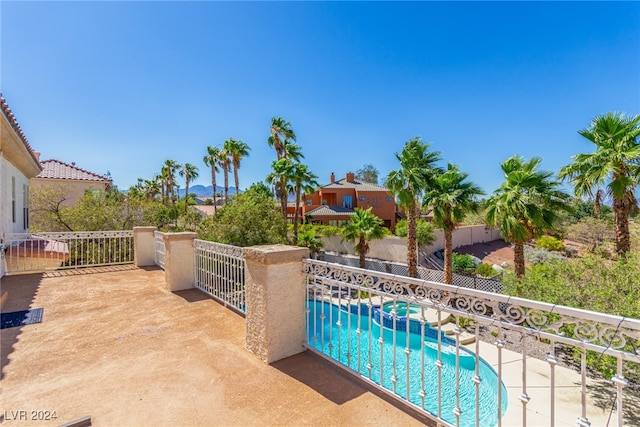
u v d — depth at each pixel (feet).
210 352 11.07
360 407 7.91
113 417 7.37
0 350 11.02
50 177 59.93
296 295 11.07
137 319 14.42
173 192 136.15
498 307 6.11
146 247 28.22
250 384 9.00
